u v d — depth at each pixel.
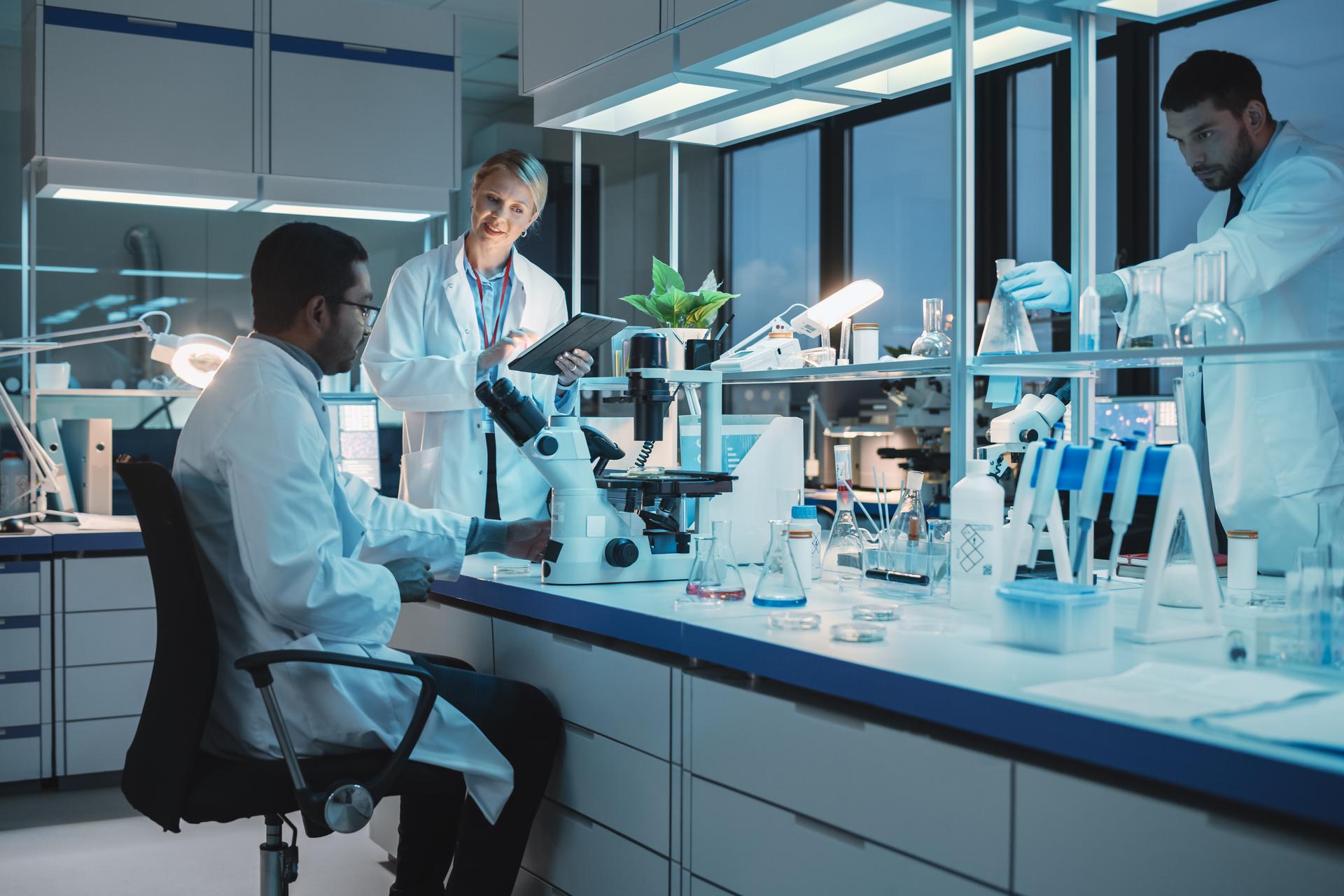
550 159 6.09
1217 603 1.58
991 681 1.29
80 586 3.46
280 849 1.80
